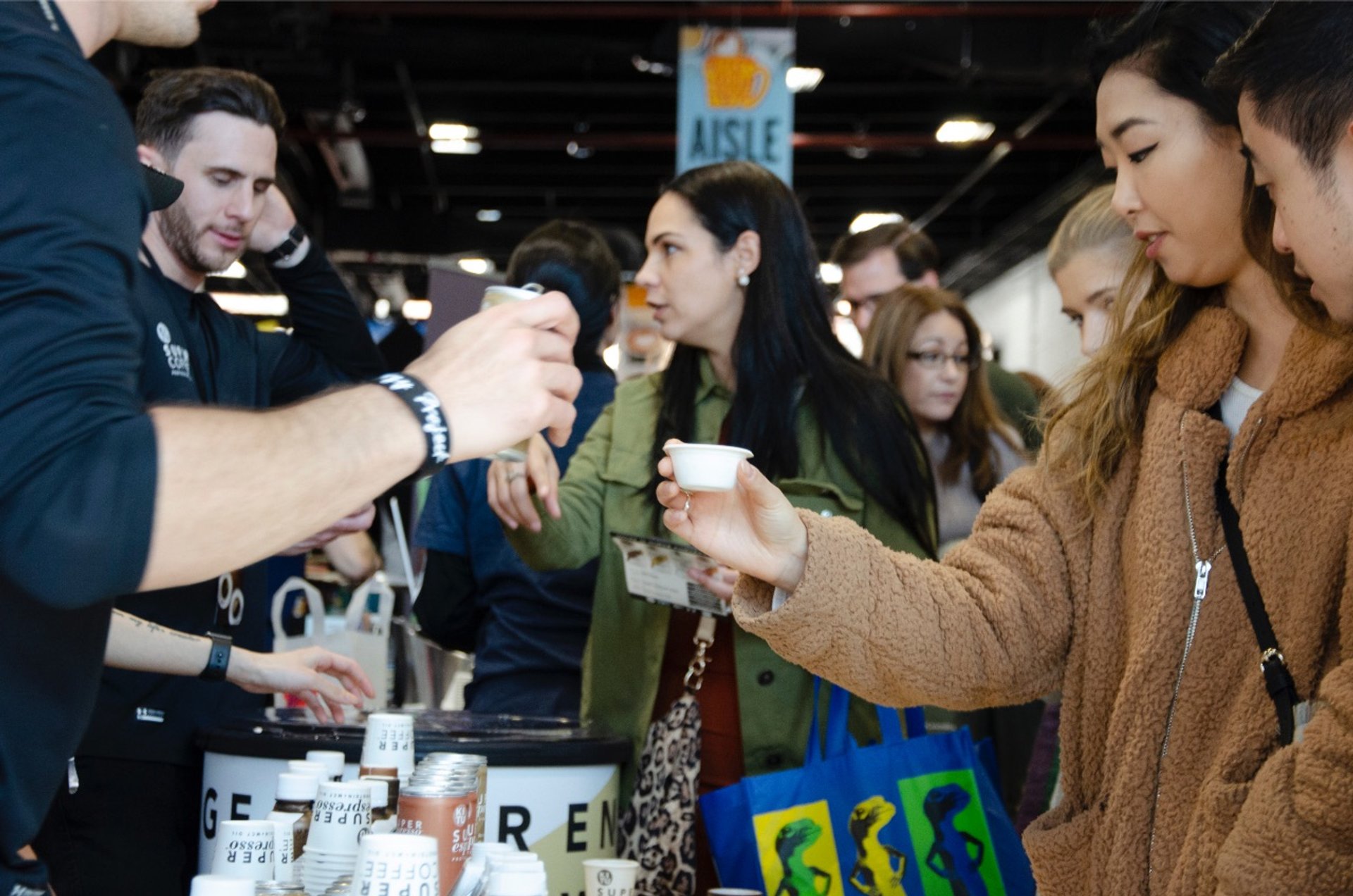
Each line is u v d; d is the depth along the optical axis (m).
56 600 0.97
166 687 2.30
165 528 0.97
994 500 1.79
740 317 2.59
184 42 1.28
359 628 3.46
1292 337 1.46
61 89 1.01
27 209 0.96
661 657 2.49
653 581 2.38
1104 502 1.67
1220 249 1.59
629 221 17.09
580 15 9.02
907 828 2.20
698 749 2.39
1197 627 1.49
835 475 2.54
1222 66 1.35
